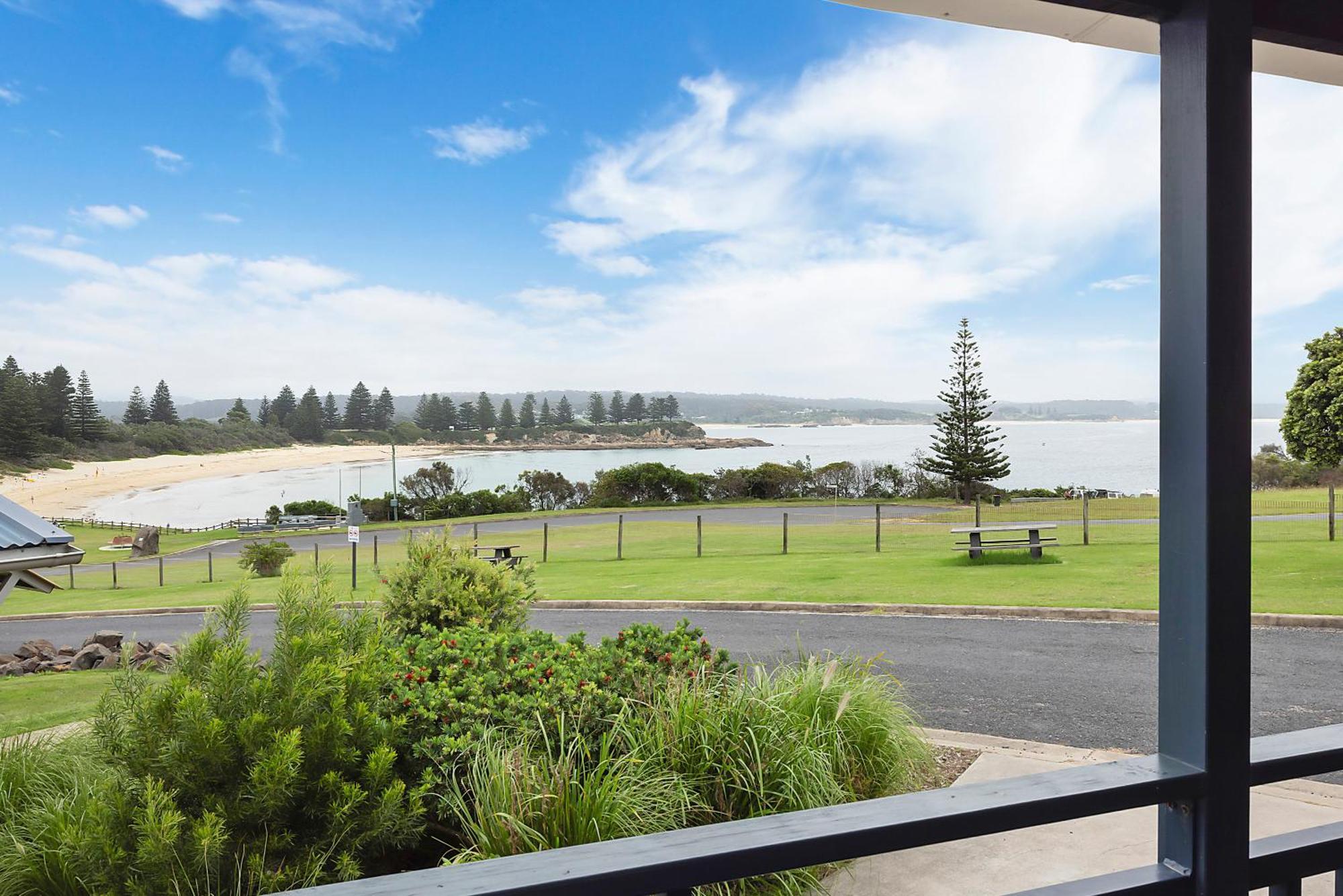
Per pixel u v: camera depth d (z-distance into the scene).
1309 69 2.09
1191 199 1.42
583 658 4.15
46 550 6.60
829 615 9.76
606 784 2.96
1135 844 3.32
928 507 32.53
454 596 5.50
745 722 3.48
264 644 10.24
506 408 153.62
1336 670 6.35
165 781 2.61
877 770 3.79
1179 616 1.46
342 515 53.94
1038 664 6.88
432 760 3.29
